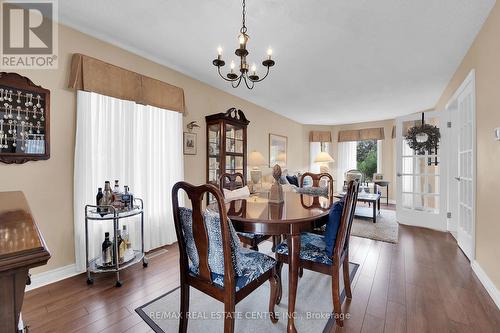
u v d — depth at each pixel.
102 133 2.37
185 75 3.28
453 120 3.56
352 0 1.81
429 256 2.68
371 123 6.84
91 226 2.31
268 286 2.06
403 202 4.05
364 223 4.11
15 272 0.49
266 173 5.27
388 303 1.79
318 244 1.76
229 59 2.84
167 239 2.98
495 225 1.91
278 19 2.05
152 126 2.81
